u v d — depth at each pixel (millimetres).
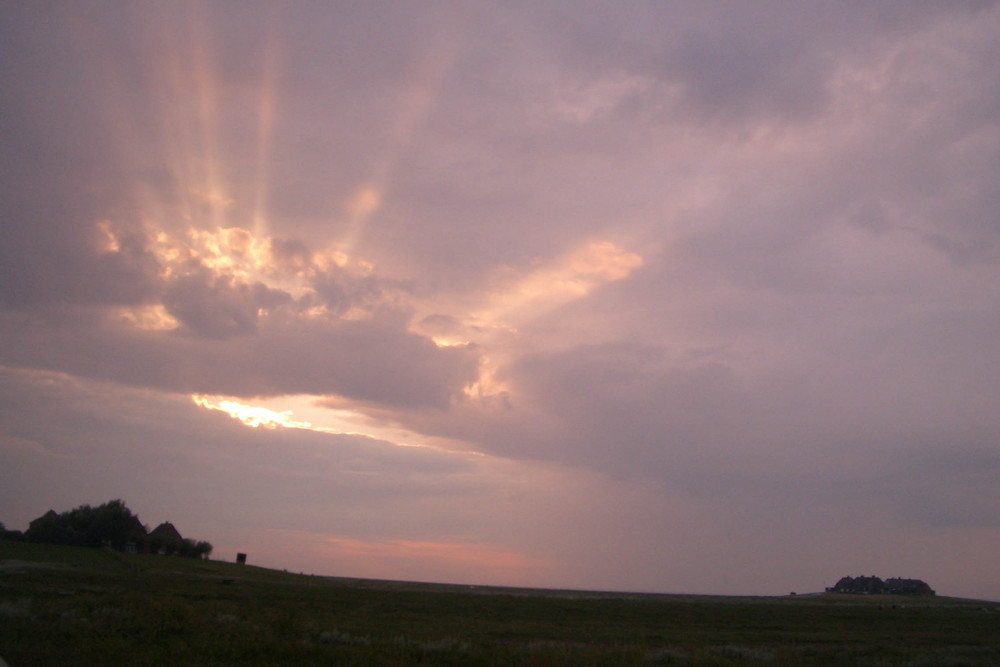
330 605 46250
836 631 45938
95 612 24641
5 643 17891
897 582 165625
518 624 41375
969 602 132500
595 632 38625
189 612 26188
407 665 18844
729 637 39062
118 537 97625
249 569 99000
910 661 25844
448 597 66375
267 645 19469
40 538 94188
